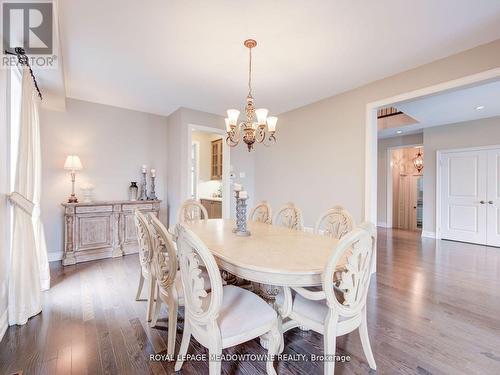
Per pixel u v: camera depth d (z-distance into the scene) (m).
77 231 3.66
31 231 2.23
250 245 1.90
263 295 2.01
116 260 3.79
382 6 1.95
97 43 2.47
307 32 2.28
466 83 2.56
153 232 1.92
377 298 2.63
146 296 2.62
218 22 2.15
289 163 4.56
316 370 1.65
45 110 3.76
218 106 4.37
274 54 2.66
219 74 3.14
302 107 4.30
